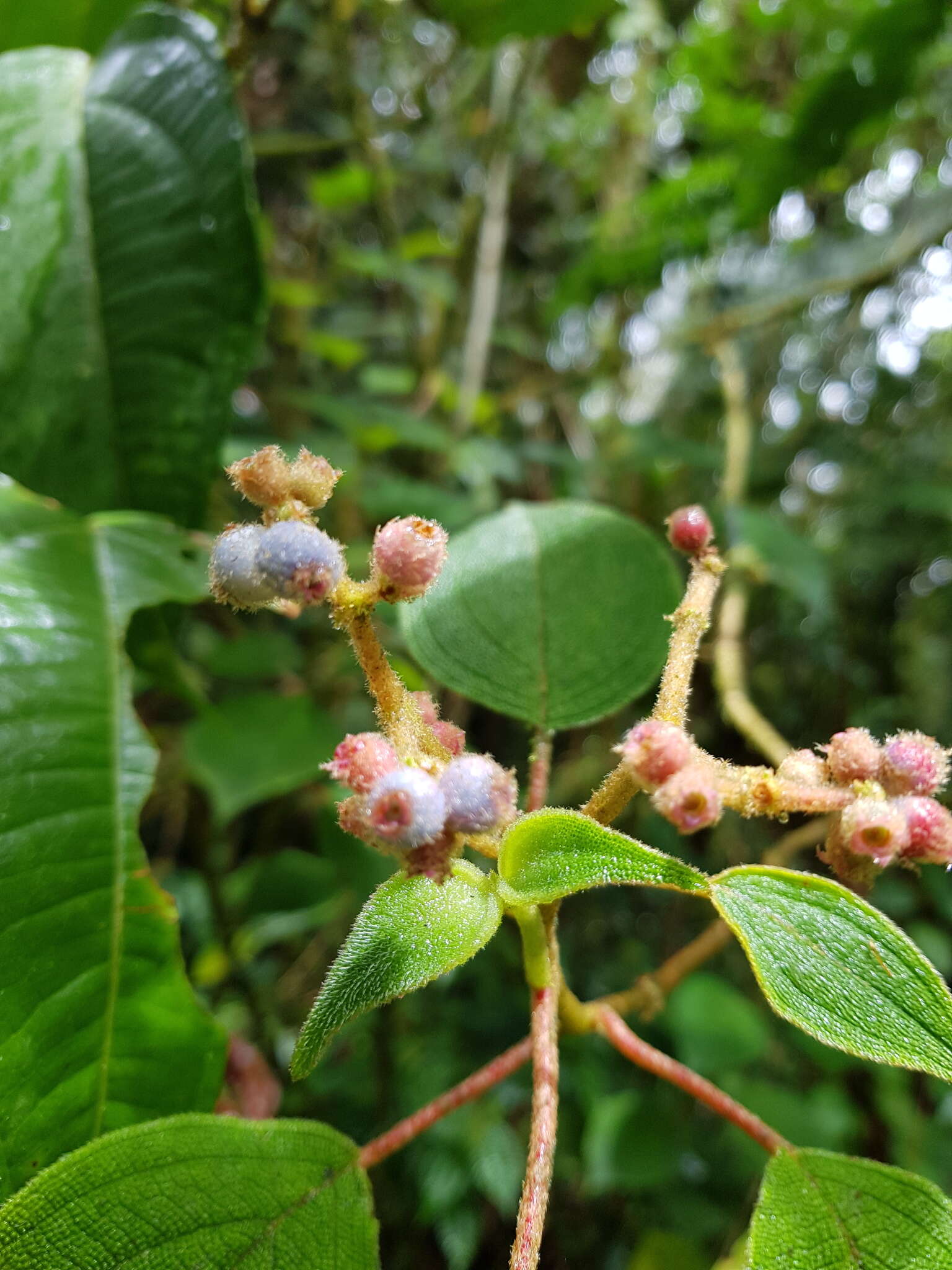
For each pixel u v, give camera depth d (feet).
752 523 0.78
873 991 0.23
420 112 0.95
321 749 0.65
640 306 1.08
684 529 0.30
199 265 0.44
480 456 0.89
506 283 1.33
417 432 0.85
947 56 0.97
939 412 1.27
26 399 0.43
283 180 1.20
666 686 0.28
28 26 0.49
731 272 1.26
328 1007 0.24
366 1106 0.81
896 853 0.25
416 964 0.25
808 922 0.24
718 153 0.99
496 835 0.27
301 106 1.18
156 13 0.45
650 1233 0.78
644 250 0.97
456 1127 0.78
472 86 0.96
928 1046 0.22
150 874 0.34
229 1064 0.52
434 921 0.26
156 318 0.44
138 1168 0.27
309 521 0.26
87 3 0.48
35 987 0.30
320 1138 0.29
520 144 1.15
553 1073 0.28
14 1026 0.29
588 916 1.02
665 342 1.01
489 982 0.85
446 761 0.26
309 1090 0.79
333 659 0.77
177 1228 0.26
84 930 0.32
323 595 0.25
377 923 0.26
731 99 0.98
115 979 0.32
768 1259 0.28
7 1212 0.25
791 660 1.28
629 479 0.99
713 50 0.97
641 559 0.40
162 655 0.50
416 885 0.26
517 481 0.98
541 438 1.28
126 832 0.34
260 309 0.45
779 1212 0.29
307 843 1.01
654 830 0.93
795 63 1.05
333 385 1.26
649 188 1.19
